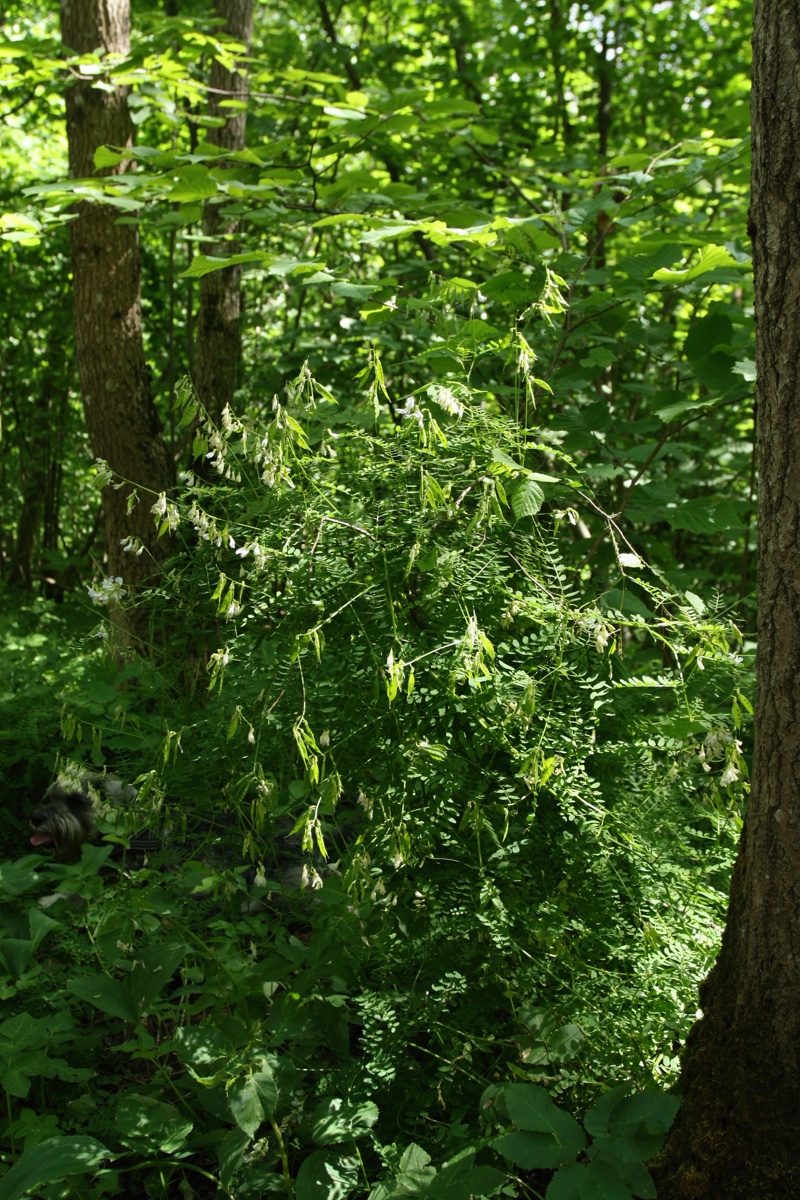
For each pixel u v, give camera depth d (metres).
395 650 2.51
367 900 2.57
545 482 2.73
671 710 3.07
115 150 4.36
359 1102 2.26
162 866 3.25
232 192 4.08
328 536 2.68
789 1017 1.95
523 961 2.54
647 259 3.75
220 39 5.16
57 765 2.99
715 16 7.40
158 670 3.10
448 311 3.33
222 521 2.90
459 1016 2.43
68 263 9.02
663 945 2.54
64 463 10.40
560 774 2.51
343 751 2.64
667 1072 2.36
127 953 2.82
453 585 2.54
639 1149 1.93
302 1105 2.43
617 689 2.79
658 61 7.23
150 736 3.24
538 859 2.66
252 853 2.72
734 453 6.24
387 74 7.31
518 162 6.47
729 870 2.95
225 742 2.76
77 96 5.09
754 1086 2.00
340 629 2.64
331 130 4.74
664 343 4.68
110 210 4.95
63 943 2.85
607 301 4.05
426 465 2.69
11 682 4.72
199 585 2.90
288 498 2.75
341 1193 2.11
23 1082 2.32
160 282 8.78
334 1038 2.53
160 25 5.04
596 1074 2.35
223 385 5.56
